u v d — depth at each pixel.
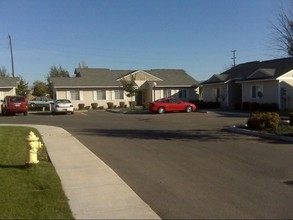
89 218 6.52
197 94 54.69
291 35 20.59
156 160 11.83
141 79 54.12
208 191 8.19
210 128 22.05
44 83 82.50
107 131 21.08
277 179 9.20
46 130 21.47
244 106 37.81
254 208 7.02
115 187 8.54
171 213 6.81
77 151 13.69
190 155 12.62
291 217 6.54
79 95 51.09
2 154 12.67
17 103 37.53
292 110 33.28
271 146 14.48
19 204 7.13
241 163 11.17
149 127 23.42
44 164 11.04
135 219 6.47
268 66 39.59
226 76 44.28
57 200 7.42
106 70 55.50
